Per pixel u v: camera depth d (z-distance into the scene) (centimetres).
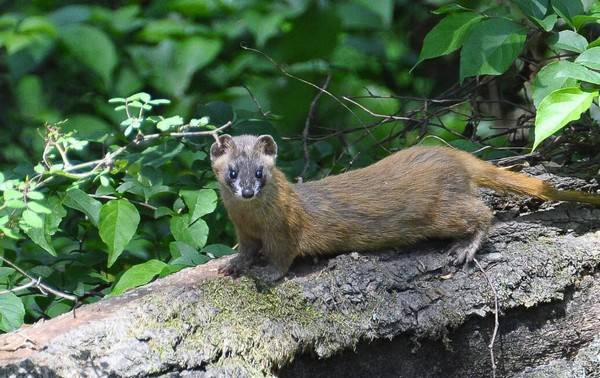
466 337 877
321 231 915
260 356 800
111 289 1068
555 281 888
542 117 851
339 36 1473
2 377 736
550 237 931
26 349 775
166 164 1189
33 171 1070
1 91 1557
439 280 886
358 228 921
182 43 1355
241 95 1471
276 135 1176
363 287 862
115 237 990
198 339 792
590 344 905
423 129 1193
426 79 1614
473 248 903
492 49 955
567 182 995
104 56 1296
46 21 1322
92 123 1441
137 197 1147
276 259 902
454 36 990
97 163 924
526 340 893
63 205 1052
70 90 1513
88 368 750
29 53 1332
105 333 776
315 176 1227
